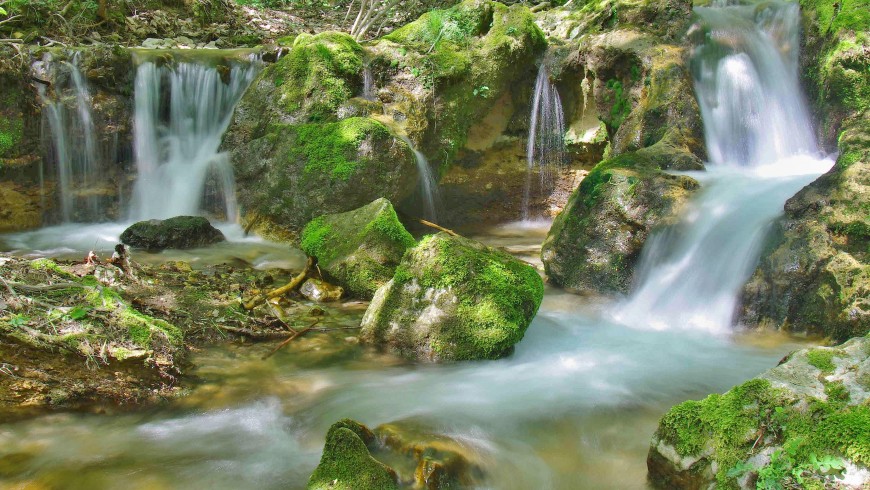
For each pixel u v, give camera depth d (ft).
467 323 16.39
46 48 27.96
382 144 25.07
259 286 21.01
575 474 12.23
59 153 27.53
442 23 30.14
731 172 24.21
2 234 26.07
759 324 18.30
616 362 16.61
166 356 14.92
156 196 28.81
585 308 20.26
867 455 9.57
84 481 11.78
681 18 28.94
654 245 20.56
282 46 30.89
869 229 17.35
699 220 20.29
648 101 26.84
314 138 25.63
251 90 28.12
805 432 10.28
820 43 26.61
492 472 12.12
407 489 11.41
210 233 25.66
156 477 11.93
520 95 31.32
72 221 27.89
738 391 11.48
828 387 11.12
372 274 20.39
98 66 27.96
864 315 16.19
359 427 12.37
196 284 20.13
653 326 19.12
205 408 14.21
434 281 16.78
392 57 28.63
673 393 14.89
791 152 27.02
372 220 21.40
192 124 29.76
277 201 25.99
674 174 21.94
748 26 29.12
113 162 28.58
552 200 31.19
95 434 13.33
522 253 25.81
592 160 30.35
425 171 27.73
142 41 35.76
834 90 25.58
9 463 12.27
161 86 29.07
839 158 19.48
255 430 13.46
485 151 31.30
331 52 27.53
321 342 17.29
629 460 12.55
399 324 16.78
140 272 20.03
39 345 13.93
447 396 14.66
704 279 19.52
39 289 15.37
